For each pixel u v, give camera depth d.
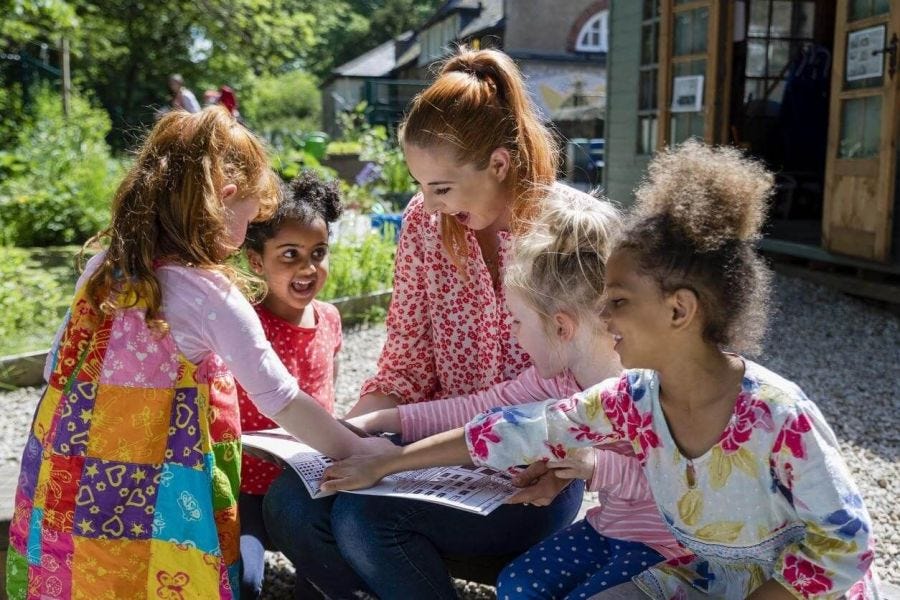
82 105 16.00
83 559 1.87
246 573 2.22
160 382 1.88
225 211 2.01
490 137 2.14
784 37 10.41
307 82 48.69
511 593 1.95
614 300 1.66
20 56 15.84
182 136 1.96
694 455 1.70
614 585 1.86
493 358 2.38
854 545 1.55
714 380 1.66
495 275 2.37
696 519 1.73
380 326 6.63
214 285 1.90
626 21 10.29
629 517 1.97
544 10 29.39
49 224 10.27
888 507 3.51
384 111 22.69
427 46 40.62
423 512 1.97
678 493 1.75
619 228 1.89
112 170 12.59
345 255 7.02
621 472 1.94
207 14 16.61
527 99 2.26
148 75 26.44
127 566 1.87
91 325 1.92
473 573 2.36
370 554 1.96
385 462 1.96
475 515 2.03
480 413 2.03
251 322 1.92
